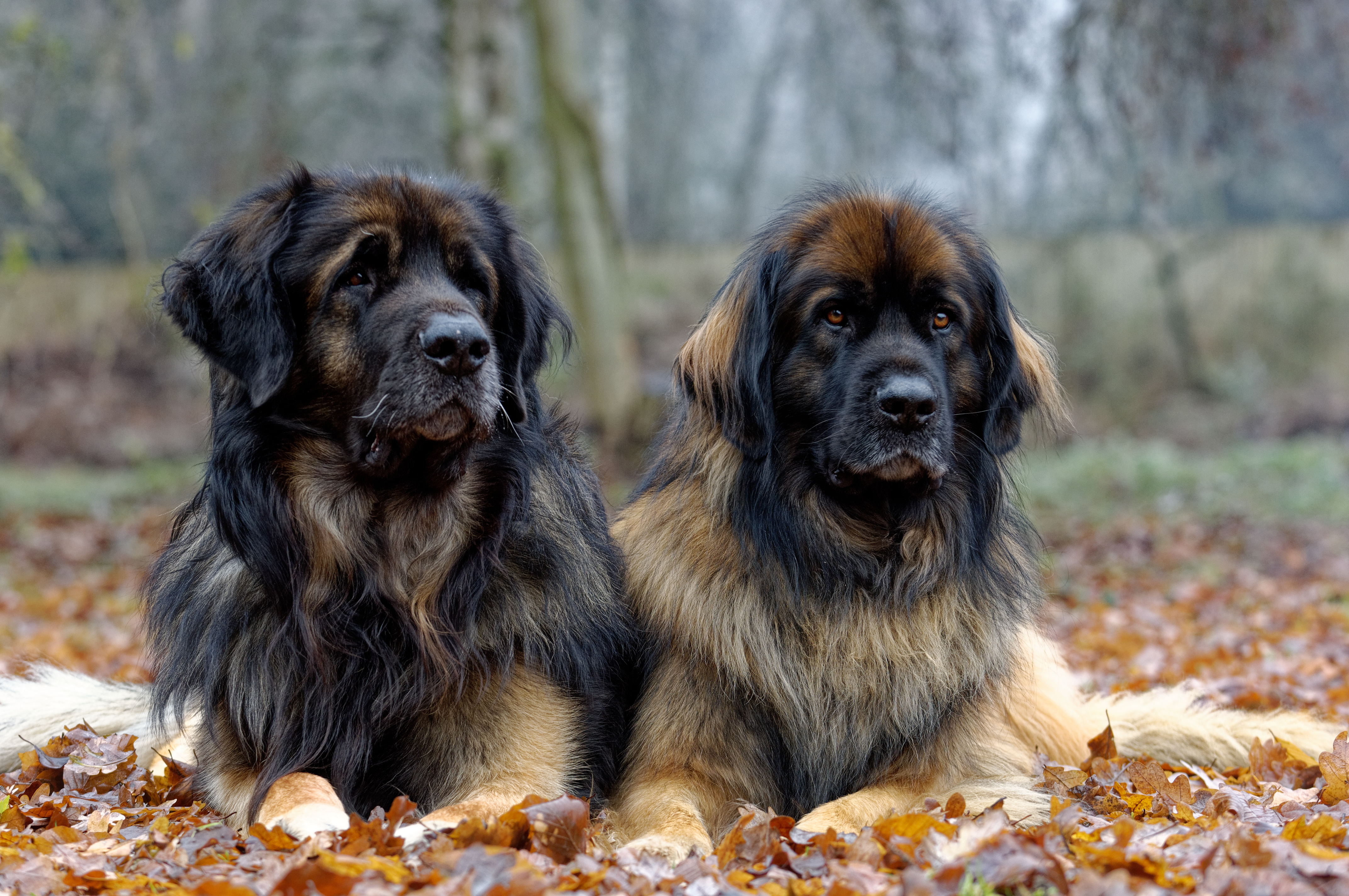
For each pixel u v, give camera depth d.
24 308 30.48
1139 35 17.12
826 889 3.77
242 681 4.97
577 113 20.45
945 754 5.36
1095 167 21.52
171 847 4.29
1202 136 19.16
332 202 5.01
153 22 21.33
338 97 24.98
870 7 19.02
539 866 3.90
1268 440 27.22
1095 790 5.19
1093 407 30.78
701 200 43.06
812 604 5.36
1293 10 18.00
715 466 5.57
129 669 9.09
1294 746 5.80
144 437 27.98
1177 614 11.11
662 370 31.25
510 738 4.99
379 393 4.83
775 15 31.64
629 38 30.44
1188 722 6.32
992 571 5.69
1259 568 14.03
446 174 5.96
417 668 4.94
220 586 5.07
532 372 5.51
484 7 20.78
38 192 16.27
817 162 32.66
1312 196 34.25
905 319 5.39
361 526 5.03
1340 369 30.64
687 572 5.50
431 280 5.03
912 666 5.34
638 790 5.21
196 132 23.47
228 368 4.92
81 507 20.31
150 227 29.30
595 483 5.91
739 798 5.29
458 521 5.08
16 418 28.30
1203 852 3.98
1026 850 3.76
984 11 18.22
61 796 5.09
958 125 19.48
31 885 3.82
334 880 3.61
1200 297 31.84
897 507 5.42
